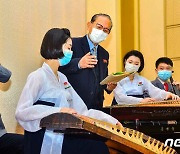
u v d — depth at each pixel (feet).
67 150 7.38
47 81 8.09
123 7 19.10
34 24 13.02
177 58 19.08
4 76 9.57
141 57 13.76
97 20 11.36
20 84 12.25
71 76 10.72
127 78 13.69
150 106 9.39
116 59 18.58
